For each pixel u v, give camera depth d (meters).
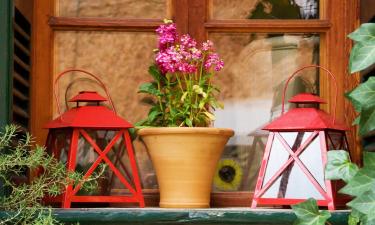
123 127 2.95
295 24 3.21
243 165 3.20
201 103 3.00
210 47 3.01
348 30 3.20
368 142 3.10
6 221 2.59
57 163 2.76
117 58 3.22
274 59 3.24
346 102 3.18
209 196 2.97
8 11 2.80
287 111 3.21
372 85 2.41
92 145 2.94
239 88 3.23
